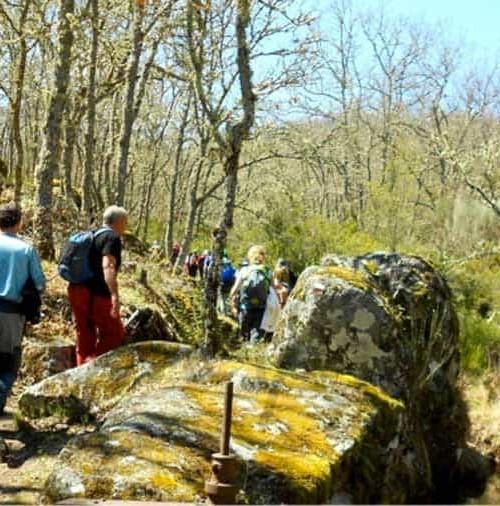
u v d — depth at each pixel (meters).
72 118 16.31
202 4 8.09
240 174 28.38
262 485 4.81
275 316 11.32
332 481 5.25
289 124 22.44
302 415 5.81
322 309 7.87
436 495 7.72
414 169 26.38
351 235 21.78
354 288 7.90
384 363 7.77
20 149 14.14
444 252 19.58
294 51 18.42
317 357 7.84
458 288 16.34
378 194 23.75
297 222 22.08
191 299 12.23
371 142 41.38
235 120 7.55
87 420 6.56
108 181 25.78
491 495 8.08
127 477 4.57
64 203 15.56
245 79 7.23
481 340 13.56
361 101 42.12
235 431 5.29
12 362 6.61
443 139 19.75
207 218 34.56
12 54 17.38
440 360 8.63
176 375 6.73
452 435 8.60
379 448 6.16
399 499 6.43
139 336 9.52
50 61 19.22
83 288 7.70
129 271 13.77
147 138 36.75
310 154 23.11
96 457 4.79
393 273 8.62
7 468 5.75
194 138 29.41
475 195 19.55
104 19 15.77
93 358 7.46
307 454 5.29
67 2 12.62
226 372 6.49
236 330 11.53
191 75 14.66
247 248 22.98
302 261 21.14
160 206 42.88
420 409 8.18
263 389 6.21
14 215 6.63
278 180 27.89
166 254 27.41
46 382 6.82
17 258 6.51
